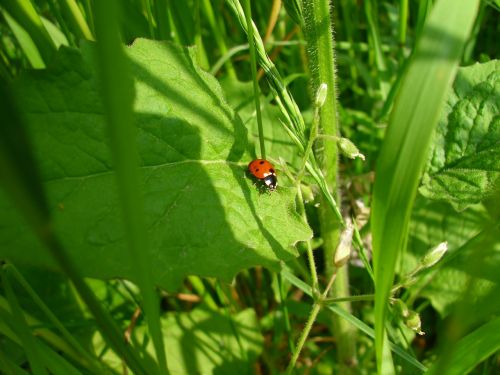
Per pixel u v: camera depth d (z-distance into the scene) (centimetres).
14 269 9
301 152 10
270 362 15
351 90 20
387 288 7
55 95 9
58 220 9
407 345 11
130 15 13
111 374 11
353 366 14
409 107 6
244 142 10
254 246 9
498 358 13
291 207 10
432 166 12
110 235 9
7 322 9
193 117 10
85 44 9
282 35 18
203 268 9
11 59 16
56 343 10
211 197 10
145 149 10
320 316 14
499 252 13
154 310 6
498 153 12
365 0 16
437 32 5
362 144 17
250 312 15
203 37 18
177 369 14
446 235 15
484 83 12
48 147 9
